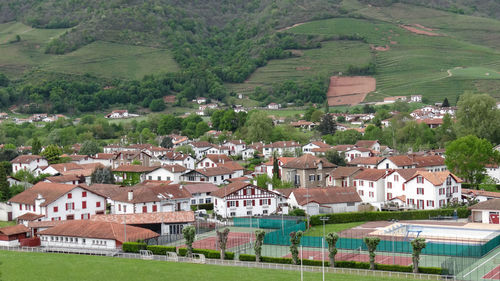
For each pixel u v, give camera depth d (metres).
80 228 136.38
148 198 161.38
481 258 113.62
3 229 139.88
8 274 112.06
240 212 164.88
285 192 173.50
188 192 171.50
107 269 113.75
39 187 166.12
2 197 175.25
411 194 169.50
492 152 197.62
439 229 138.75
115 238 129.00
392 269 105.75
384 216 156.62
